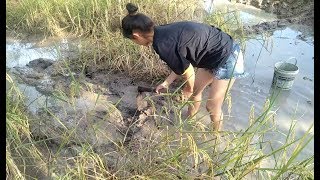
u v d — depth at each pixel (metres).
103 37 4.98
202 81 3.52
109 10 5.36
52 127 3.57
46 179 3.03
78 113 3.82
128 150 3.31
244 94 4.29
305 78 4.55
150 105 3.95
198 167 3.12
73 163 3.18
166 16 5.20
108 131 3.62
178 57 3.04
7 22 5.52
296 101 4.19
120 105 4.06
